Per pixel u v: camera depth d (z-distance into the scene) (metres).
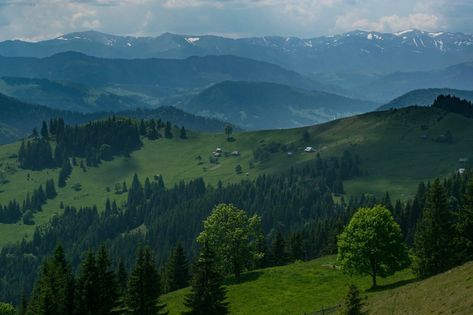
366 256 85.81
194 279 75.94
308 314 77.31
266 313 84.06
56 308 67.88
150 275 75.50
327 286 95.38
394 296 63.62
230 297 93.56
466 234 81.12
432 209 82.81
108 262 73.12
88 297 69.44
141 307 74.19
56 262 81.69
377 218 85.88
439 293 55.81
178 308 90.38
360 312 56.19
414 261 83.75
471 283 53.53
